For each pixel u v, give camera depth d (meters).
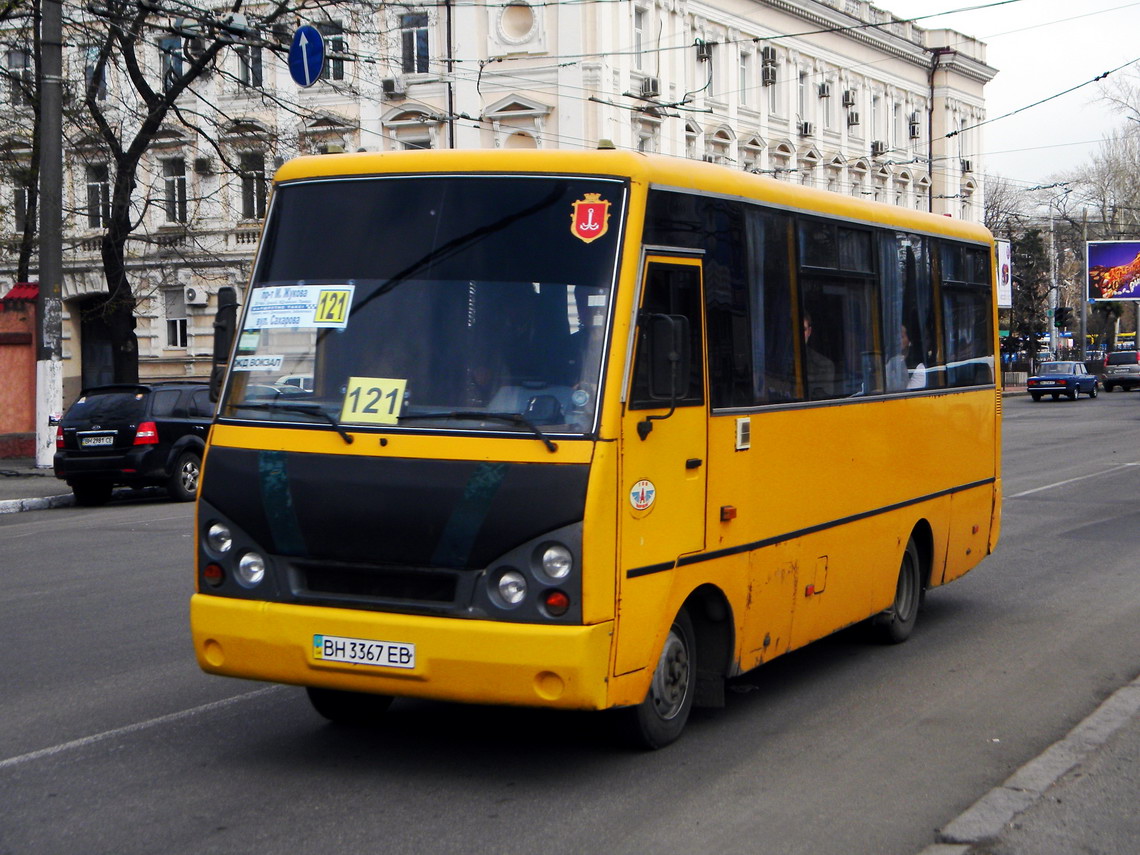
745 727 6.96
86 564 12.95
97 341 42.62
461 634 5.46
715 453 6.41
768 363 7.03
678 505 6.08
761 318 6.97
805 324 7.51
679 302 6.17
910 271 9.12
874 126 52.41
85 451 19.72
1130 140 66.56
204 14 22.84
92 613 10.15
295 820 5.42
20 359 27.59
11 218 33.00
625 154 5.96
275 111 38.34
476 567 5.51
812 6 47.06
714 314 6.47
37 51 27.84
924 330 9.38
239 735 6.73
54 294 23.34
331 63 39.25
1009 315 73.75
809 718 7.16
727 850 5.08
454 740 6.64
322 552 5.75
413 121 39.16
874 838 5.23
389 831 5.28
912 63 54.84
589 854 5.02
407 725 6.93
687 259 6.23
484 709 7.26
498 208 6.00
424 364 5.82
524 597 5.45
